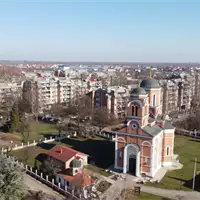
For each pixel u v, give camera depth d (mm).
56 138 115562
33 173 79938
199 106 187000
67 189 72688
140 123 80375
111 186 74250
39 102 169750
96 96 167000
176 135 125625
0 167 56219
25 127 127125
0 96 169625
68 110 152000
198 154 101125
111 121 141125
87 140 115688
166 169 87062
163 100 175750
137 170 80875
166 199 69000
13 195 54656
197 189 74375
